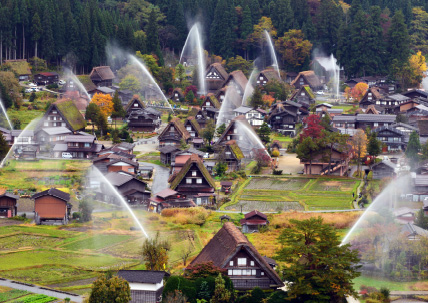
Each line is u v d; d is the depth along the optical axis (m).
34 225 156.88
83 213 161.00
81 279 122.31
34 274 124.50
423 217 146.50
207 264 113.12
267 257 126.81
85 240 146.12
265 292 113.75
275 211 171.75
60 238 147.62
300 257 115.62
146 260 126.19
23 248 140.12
